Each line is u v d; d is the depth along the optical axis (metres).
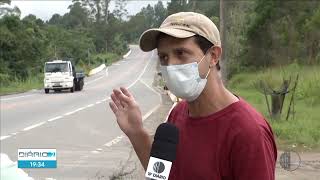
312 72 30.20
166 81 2.45
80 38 111.56
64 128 15.05
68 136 13.33
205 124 2.38
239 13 51.25
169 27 2.42
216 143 2.33
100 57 114.75
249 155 2.25
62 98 29.50
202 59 2.41
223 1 20.89
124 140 12.66
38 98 29.91
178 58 2.41
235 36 48.91
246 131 2.27
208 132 2.37
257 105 19.77
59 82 36.53
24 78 55.31
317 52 43.12
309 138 11.88
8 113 19.80
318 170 8.99
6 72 53.47
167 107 22.61
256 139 2.25
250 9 55.06
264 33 48.56
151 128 14.62
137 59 122.19
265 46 48.31
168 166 2.32
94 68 91.81
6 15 58.28
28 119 17.56
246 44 49.22
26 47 56.78
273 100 15.06
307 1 49.75
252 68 46.97
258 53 48.12
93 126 15.54
